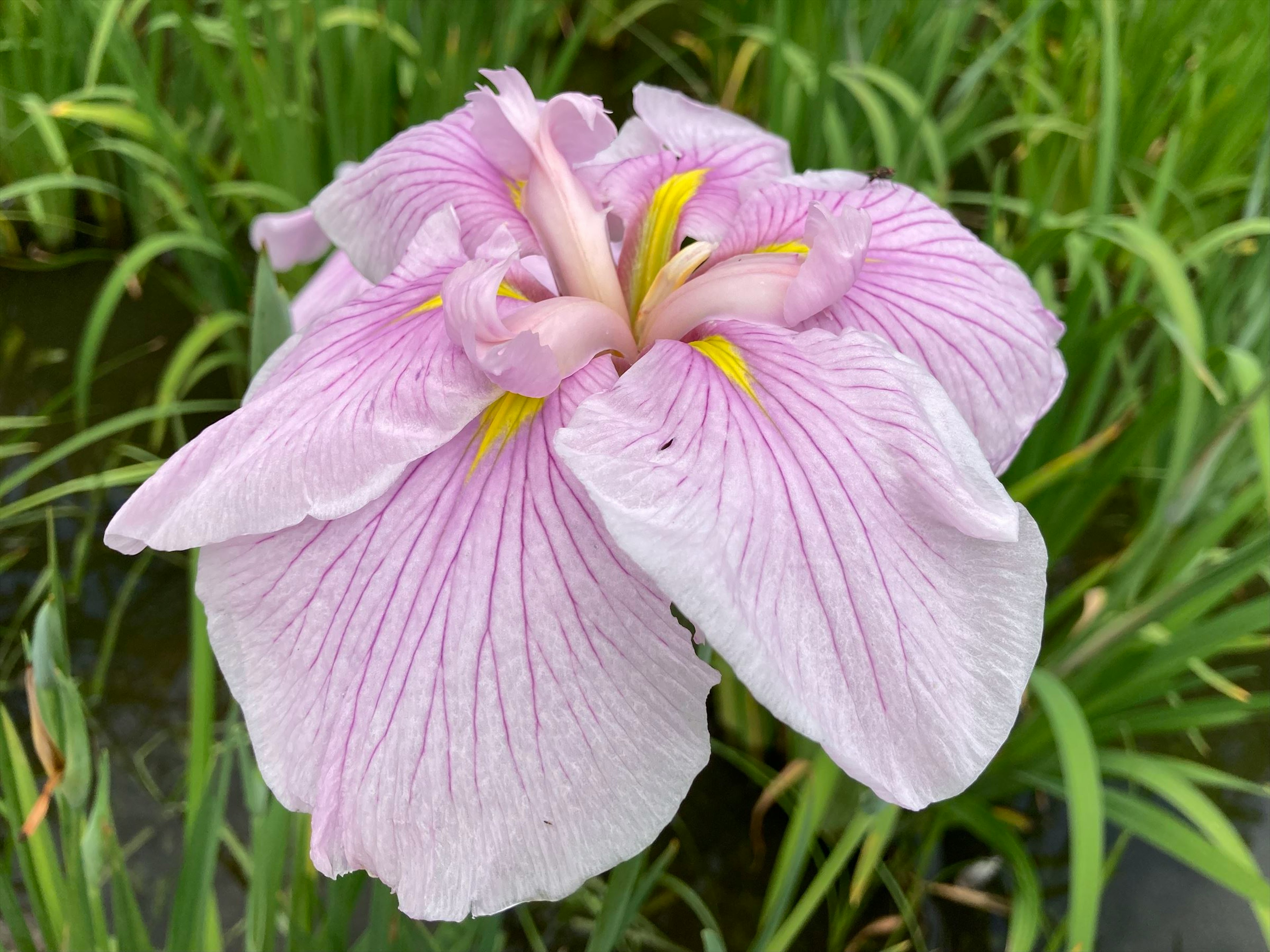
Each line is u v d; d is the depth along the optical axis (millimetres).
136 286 498
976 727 151
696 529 149
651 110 271
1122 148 508
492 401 177
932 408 170
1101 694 334
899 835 349
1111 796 287
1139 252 321
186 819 279
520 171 228
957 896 342
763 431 168
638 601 158
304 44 424
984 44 554
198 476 169
